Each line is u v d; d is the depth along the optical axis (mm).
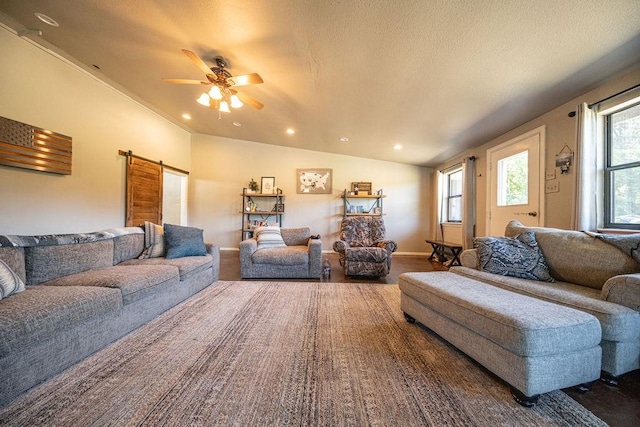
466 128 3568
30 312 1275
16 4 2158
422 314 1922
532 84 2367
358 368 1482
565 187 2686
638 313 1312
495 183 3812
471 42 1921
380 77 2559
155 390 1274
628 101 2096
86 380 1342
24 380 1228
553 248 2086
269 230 4062
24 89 2629
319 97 3182
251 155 6074
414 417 1117
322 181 6059
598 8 1522
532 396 1164
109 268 2275
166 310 2340
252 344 1748
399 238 6105
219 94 2686
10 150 2502
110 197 3756
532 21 1668
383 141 4645
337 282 3439
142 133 4391
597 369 1257
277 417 1112
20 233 2635
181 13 2025
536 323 1174
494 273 2141
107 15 2182
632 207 2180
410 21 1804
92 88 3426
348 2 1725
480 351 1413
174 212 5922
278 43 2252
